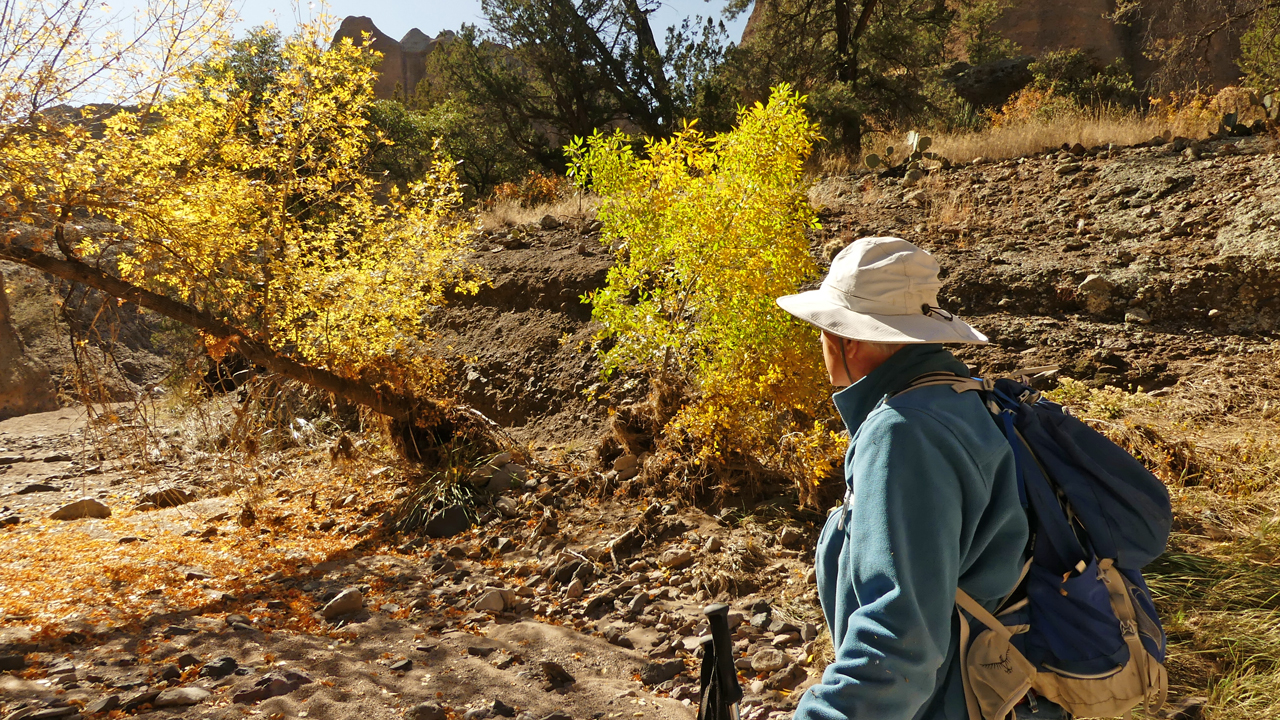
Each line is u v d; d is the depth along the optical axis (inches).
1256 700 101.0
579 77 990.4
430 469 238.1
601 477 213.8
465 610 160.9
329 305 222.7
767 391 184.4
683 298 207.2
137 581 179.0
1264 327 237.9
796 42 876.0
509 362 325.4
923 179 396.8
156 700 119.8
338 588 174.7
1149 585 129.3
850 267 60.4
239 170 221.8
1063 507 56.3
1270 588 125.8
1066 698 53.2
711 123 851.4
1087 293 264.8
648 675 129.6
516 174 1071.6
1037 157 396.2
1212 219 284.4
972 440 52.4
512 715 116.4
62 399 220.5
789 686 122.6
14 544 213.8
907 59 857.5
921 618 48.2
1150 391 219.6
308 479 266.5
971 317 271.6
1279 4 536.4
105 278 194.7
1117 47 1535.4
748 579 159.3
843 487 184.1
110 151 189.8
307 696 122.3
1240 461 169.0
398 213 246.1
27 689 125.4
